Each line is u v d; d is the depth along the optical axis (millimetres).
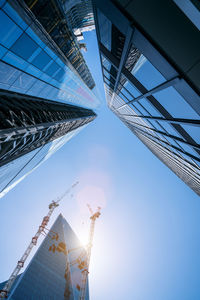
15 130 17391
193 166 16531
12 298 64938
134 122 32094
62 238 115188
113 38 12625
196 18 5043
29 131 20422
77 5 31234
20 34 15039
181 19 5328
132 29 6863
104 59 19359
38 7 16797
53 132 34688
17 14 13469
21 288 72000
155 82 9891
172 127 12117
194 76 5965
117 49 13516
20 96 28109
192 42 5398
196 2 4883
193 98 6855
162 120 13016
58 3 19547
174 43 5793
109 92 34375
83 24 44125
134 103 19328
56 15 20406
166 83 8383
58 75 29734
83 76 53781
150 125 19469
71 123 50781
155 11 5680
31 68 20406
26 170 37406
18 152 24719
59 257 102312
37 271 84750
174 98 9031
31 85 23641
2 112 18516
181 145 13523
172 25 5562
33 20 16203
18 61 17344
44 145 35906
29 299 69938
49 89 30875
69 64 32250
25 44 16516
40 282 81062
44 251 98562
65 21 23734
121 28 7922
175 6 5262
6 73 16844
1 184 27297
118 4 6402
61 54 26938
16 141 19875
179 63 6023
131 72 13750
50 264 94062
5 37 13773
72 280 97688
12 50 15445
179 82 6859
